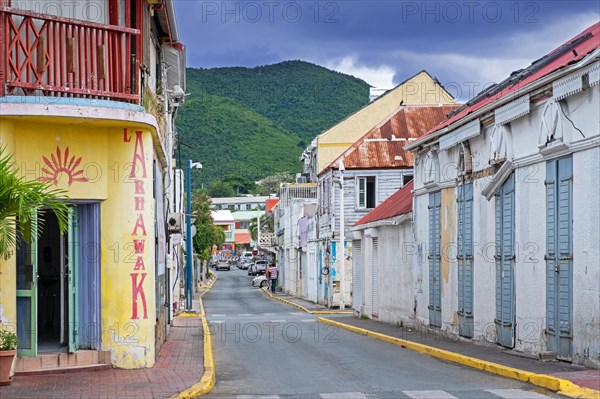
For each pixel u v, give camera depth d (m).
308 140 125.25
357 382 12.91
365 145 40.97
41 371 12.46
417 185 23.34
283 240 66.38
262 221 108.75
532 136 15.16
